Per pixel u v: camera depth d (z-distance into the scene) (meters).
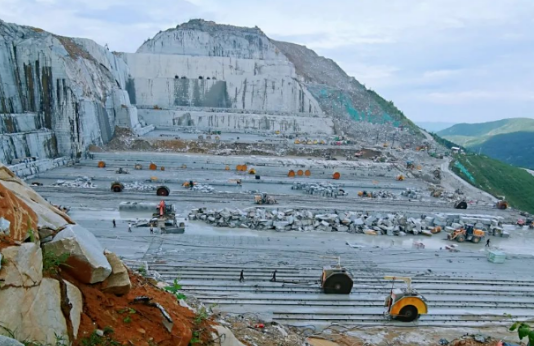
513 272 20.20
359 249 22.02
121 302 6.76
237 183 38.28
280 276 17.56
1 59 42.28
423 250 22.58
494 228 27.00
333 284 16.11
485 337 13.72
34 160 38.09
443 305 16.28
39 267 5.29
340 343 12.92
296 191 37.75
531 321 15.41
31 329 4.90
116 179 36.88
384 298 16.22
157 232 21.95
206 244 20.95
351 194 37.94
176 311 7.76
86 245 6.53
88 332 5.65
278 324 13.54
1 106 41.75
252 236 22.88
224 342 7.75
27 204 6.36
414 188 42.62
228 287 16.25
